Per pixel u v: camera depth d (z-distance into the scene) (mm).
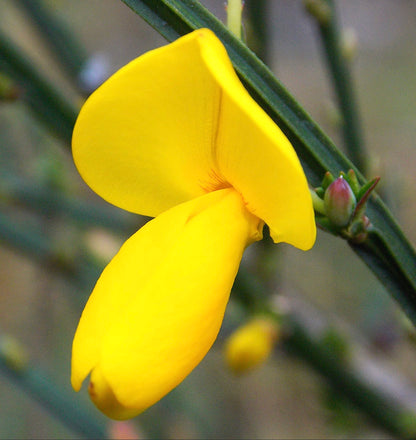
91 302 92
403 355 197
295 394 219
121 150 95
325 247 223
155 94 91
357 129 132
